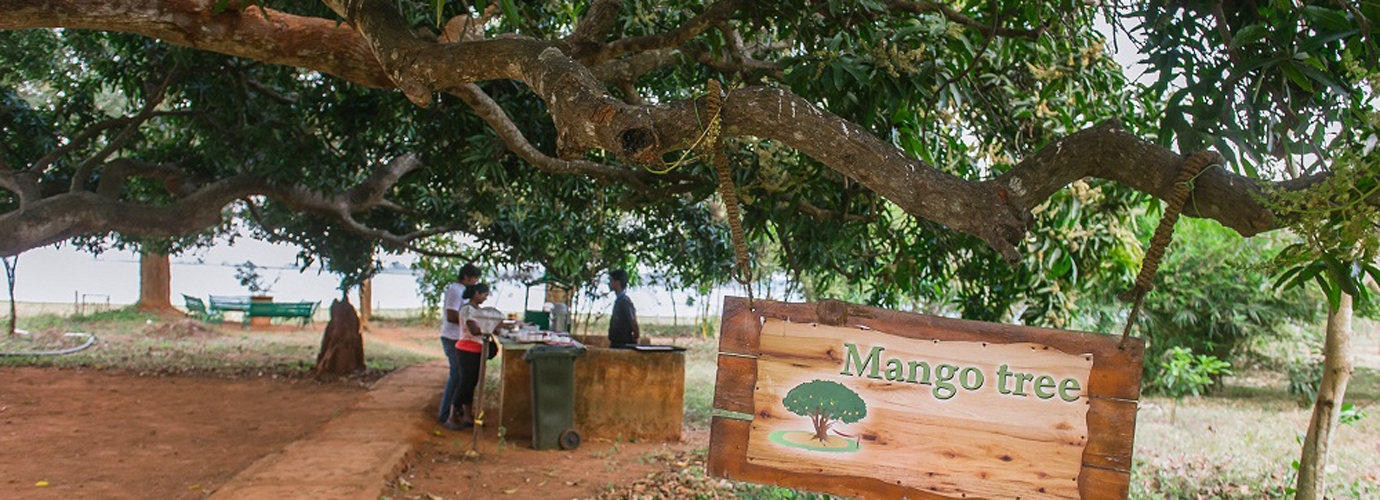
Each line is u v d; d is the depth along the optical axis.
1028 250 6.52
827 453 2.69
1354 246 2.35
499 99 7.81
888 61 4.45
